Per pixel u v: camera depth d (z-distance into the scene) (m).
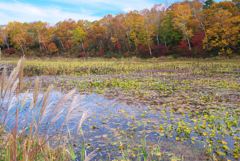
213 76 18.70
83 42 60.34
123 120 7.61
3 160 2.07
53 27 69.38
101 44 56.81
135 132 6.51
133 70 25.88
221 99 10.52
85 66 29.73
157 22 47.66
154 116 8.09
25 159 1.80
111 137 6.09
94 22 70.69
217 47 39.06
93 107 9.34
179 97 11.17
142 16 54.22
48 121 1.96
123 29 53.28
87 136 6.04
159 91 12.84
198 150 5.35
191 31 41.59
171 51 43.41
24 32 67.00
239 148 5.27
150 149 5.34
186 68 26.00
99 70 26.06
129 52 49.91
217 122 7.29
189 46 41.19
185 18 42.25
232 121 7.07
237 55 36.00
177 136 6.18
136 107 9.39
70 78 19.64
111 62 37.62
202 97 11.02
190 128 6.61
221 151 5.26
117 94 12.12
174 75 20.34
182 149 5.39
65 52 61.72
